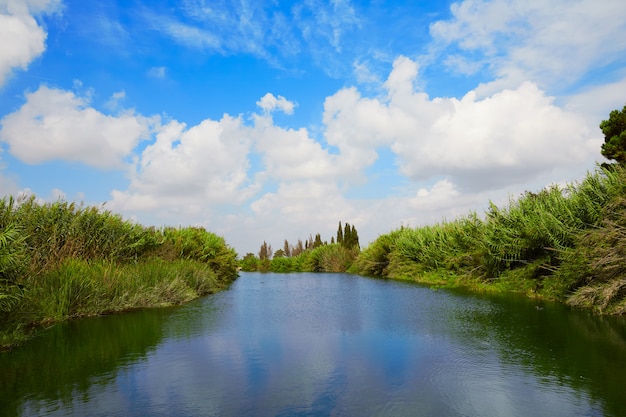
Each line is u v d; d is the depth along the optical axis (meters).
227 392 6.05
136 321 11.62
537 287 16.73
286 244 88.88
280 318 12.19
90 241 15.30
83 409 5.45
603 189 14.54
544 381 6.33
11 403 5.64
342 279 31.98
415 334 9.80
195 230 27.11
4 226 10.29
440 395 5.89
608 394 5.75
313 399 5.78
